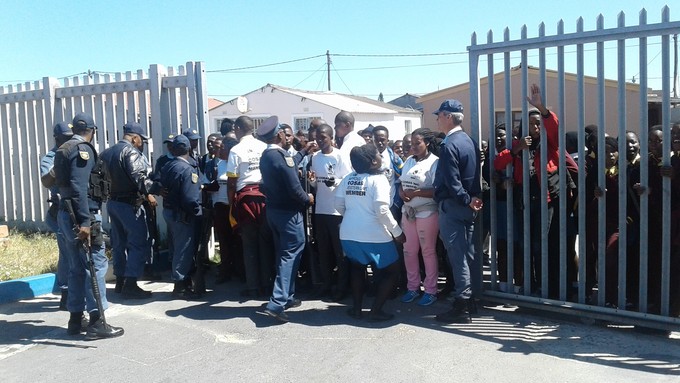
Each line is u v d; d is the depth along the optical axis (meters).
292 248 5.68
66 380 4.37
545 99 5.16
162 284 7.12
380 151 6.44
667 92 4.58
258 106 29.97
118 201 6.35
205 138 7.68
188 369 4.51
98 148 8.55
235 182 6.26
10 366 4.64
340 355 4.69
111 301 6.38
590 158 5.54
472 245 5.47
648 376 4.14
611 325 5.20
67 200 5.04
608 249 5.22
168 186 6.29
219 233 7.04
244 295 6.49
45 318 5.83
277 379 4.29
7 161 9.70
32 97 9.07
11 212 9.80
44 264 7.52
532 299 5.45
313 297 6.38
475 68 5.59
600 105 4.92
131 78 8.12
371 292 6.48
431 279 5.96
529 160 5.39
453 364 4.45
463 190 5.15
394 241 5.46
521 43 5.23
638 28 4.59
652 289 5.14
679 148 4.86
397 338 5.04
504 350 4.70
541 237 5.39
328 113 27.98
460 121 5.39
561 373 4.23
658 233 5.02
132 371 4.50
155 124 7.91
